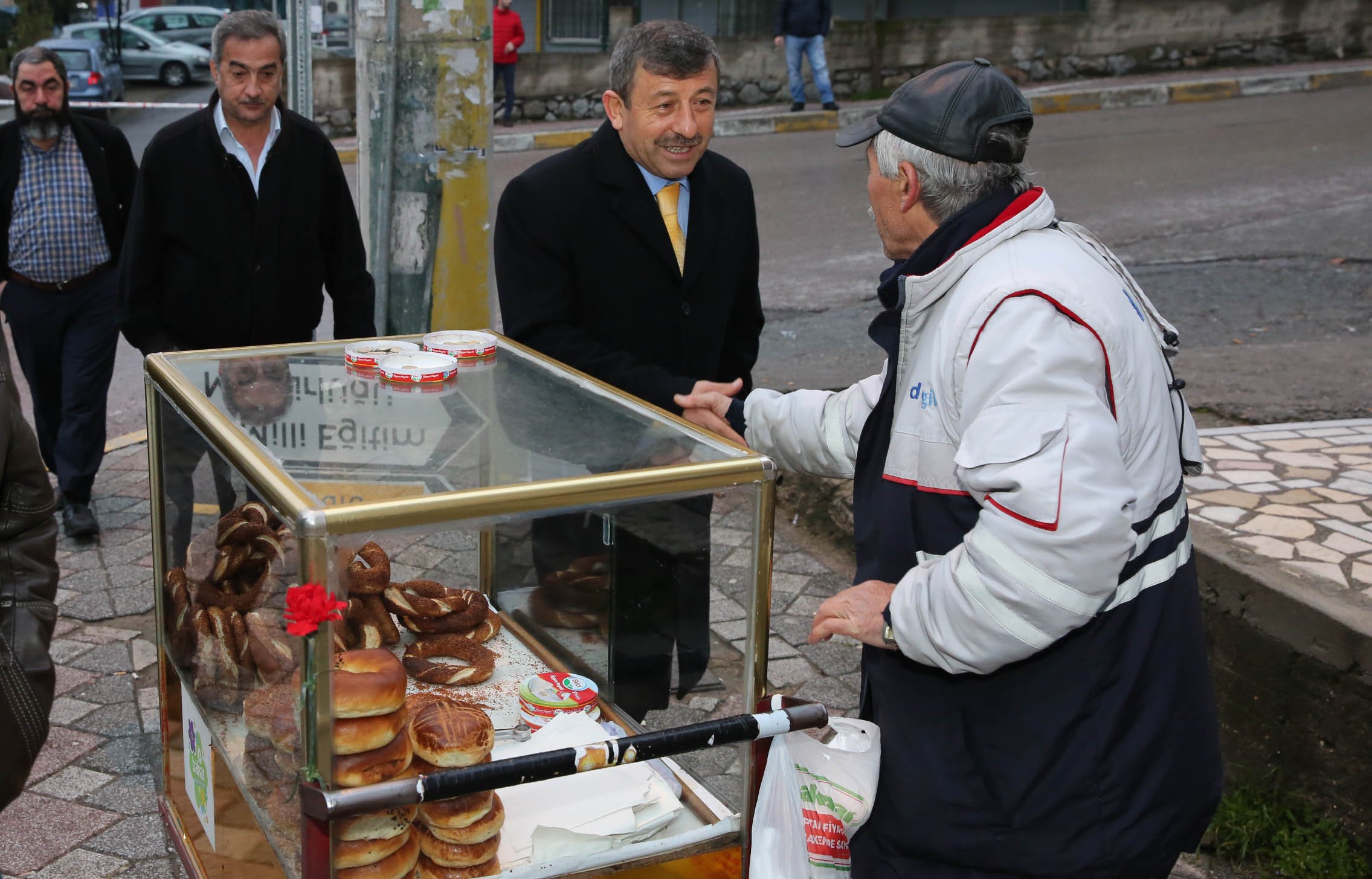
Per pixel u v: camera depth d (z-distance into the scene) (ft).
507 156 42.32
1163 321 5.99
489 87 12.19
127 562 13.82
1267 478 13.50
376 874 4.90
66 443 14.03
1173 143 37.19
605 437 5.83
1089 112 44.65
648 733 5.32
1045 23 51.19
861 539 6.07
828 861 5.83
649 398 8.07
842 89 51.60
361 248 11.95
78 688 11.21
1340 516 12.13
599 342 8.82
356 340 7.99
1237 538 11.35
